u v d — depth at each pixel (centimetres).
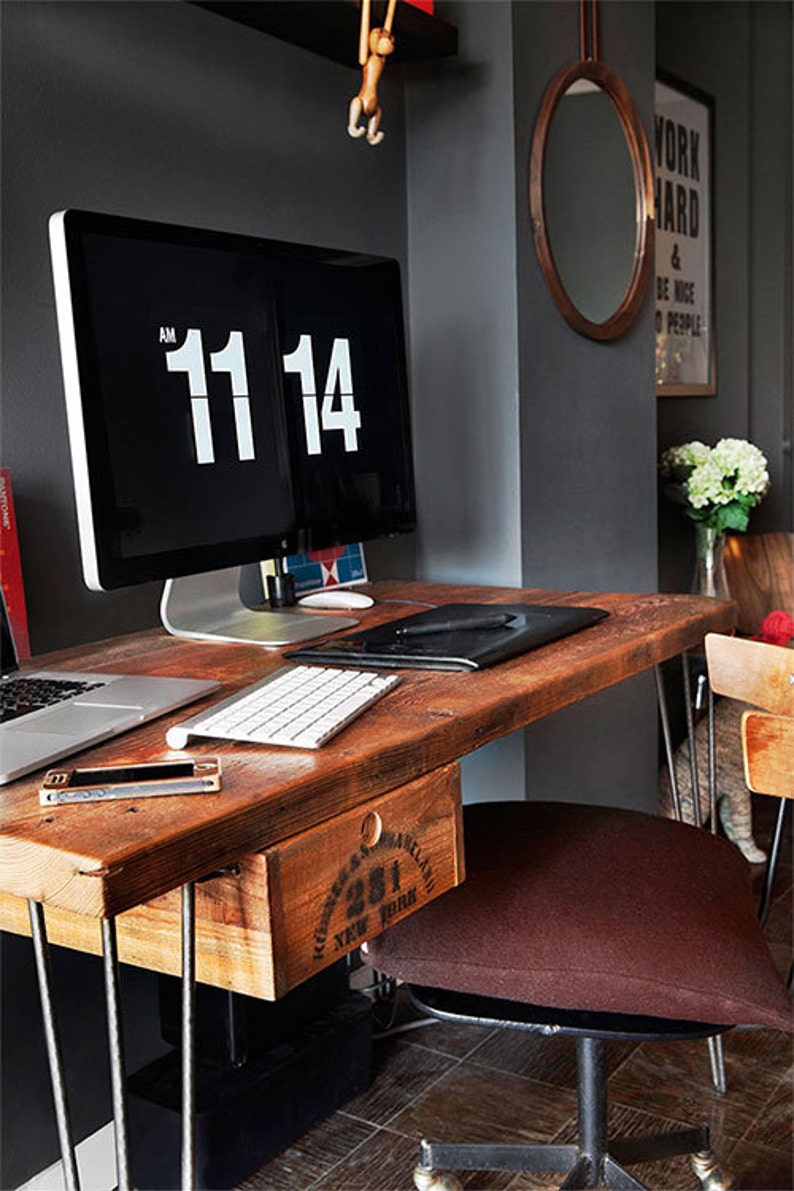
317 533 162
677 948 119
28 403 154
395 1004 216
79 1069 161
